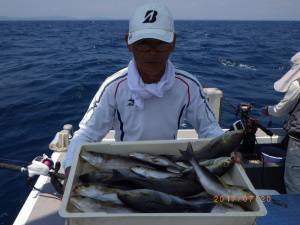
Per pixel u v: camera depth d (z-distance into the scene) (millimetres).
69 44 32688
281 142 4000
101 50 26609
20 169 2729
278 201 2615
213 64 18828
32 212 2604
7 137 6594
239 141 2008
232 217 1416
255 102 9617
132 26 1874
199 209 1610
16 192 4707
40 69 15656
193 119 2195
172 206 1609
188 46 31281
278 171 3549
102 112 2088
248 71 16500
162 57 1866
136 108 2039
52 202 2715
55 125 7324
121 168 1883
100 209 1589
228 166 1855
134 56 1912
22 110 8273
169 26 1846
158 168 1895
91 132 2107
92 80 12430
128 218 1402
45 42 35031
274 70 17062
